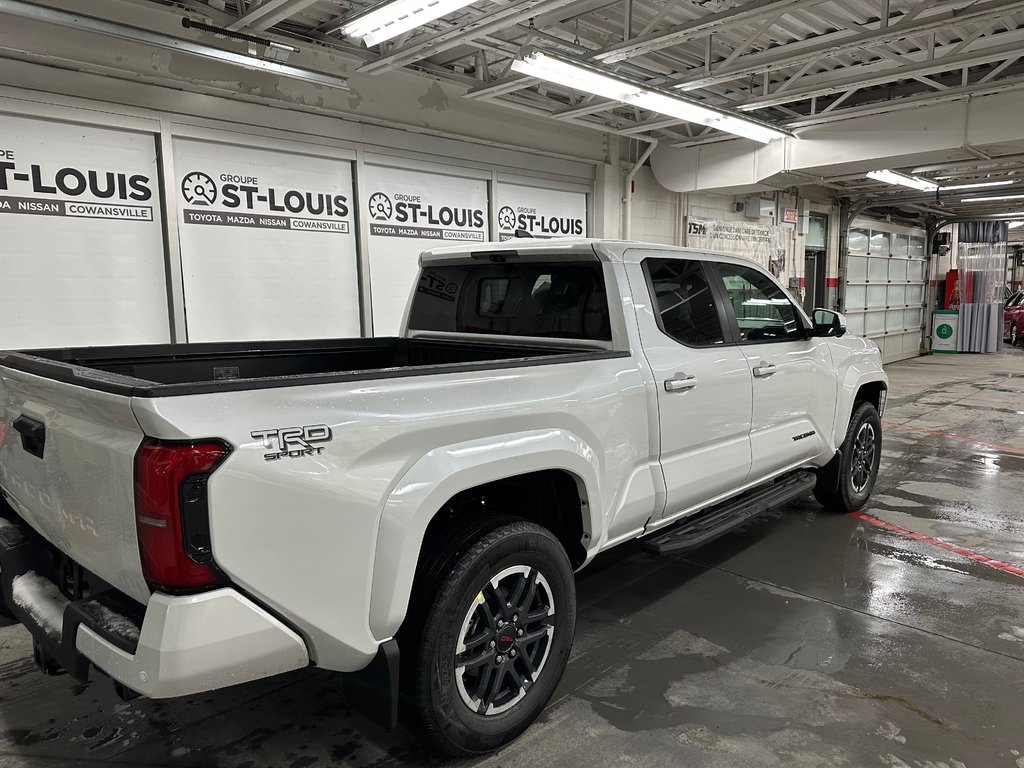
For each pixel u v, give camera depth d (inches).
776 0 193.6
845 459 191.9
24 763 93.6
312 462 72.2
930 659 118.7
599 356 110.0
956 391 458.9
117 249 218.8
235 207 241.9
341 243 271.3
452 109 297.0
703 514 144.1
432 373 85.0
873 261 629.0
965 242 738.2
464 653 89.7
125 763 93.7
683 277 134.4
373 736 99.3
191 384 65.9
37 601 86.1
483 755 94.0
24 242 202.4
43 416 82.6
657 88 260.1
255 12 200.7
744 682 111.7
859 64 316.5
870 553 169.5
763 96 288.5
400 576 79.6
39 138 201.9
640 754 93.9
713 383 132.0
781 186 391.2
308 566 72.3
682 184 391.9
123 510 67.7
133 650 66.7
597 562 164.4
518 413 93.3
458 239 311.3
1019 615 135.6
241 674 69.4
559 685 111.3
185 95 224.2
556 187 351.6
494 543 89.7
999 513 201.6
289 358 139.0
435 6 184.7
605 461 109.0
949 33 275.1
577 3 218.8
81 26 185.6
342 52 250.8
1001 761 92.3
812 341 169.8
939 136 310.8
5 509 102.9
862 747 95.2
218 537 65.7
